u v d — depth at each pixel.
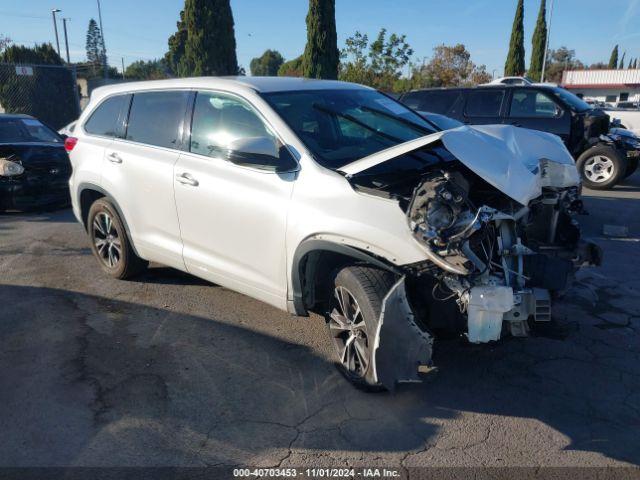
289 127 3.76
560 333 3.30
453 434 3.05
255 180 3.79
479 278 2.95
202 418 3.22
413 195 3.03
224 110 4.18
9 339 4.20
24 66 16.48
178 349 4.02
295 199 3.53
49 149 8.60
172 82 4.73
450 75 34.97
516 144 3.79
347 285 3.30
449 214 2.90
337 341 3.64
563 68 63.44
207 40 20.30
